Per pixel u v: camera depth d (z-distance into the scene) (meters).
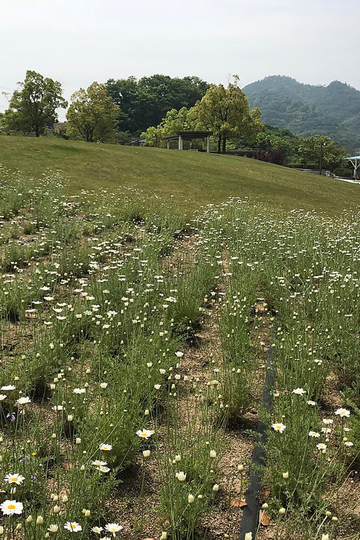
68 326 4.33
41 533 1.97
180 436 2.96
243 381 3.48
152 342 3.92
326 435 2.93
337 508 2.54
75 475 2.32
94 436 2.65
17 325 4.68
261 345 4.41
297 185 26.31
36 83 56.41
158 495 2.60
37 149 21.81
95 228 9.44
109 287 5.39
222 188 20.31
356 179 73.00
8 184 13.08
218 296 6.26
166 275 6.53
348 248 8.23
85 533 2.09
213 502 2.54
